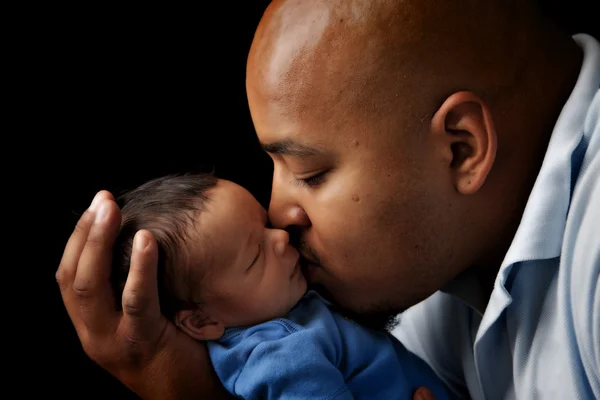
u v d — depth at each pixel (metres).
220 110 2.53
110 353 1.39
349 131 1.22
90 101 2.47
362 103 1.21
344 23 1.21
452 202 1.26
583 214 1.17
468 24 1.22
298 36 1.24
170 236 1.36
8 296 2.36
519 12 1.26
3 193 2.41
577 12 1.88
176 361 1.37
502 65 1.24
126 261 1.37
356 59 1.21
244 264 1.36
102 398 2.34
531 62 1.26
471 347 1.52
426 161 1.23
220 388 1.40
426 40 1.21
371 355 1.39
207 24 2.50
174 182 1.44
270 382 1.30
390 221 1.25
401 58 1.20
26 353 2.34
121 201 1.47
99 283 1.37
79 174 2.46
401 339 1.67
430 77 1.21
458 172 1.25
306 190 1.29
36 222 2.43
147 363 1.38
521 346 1.28
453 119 1.22
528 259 1.20
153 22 2.48
